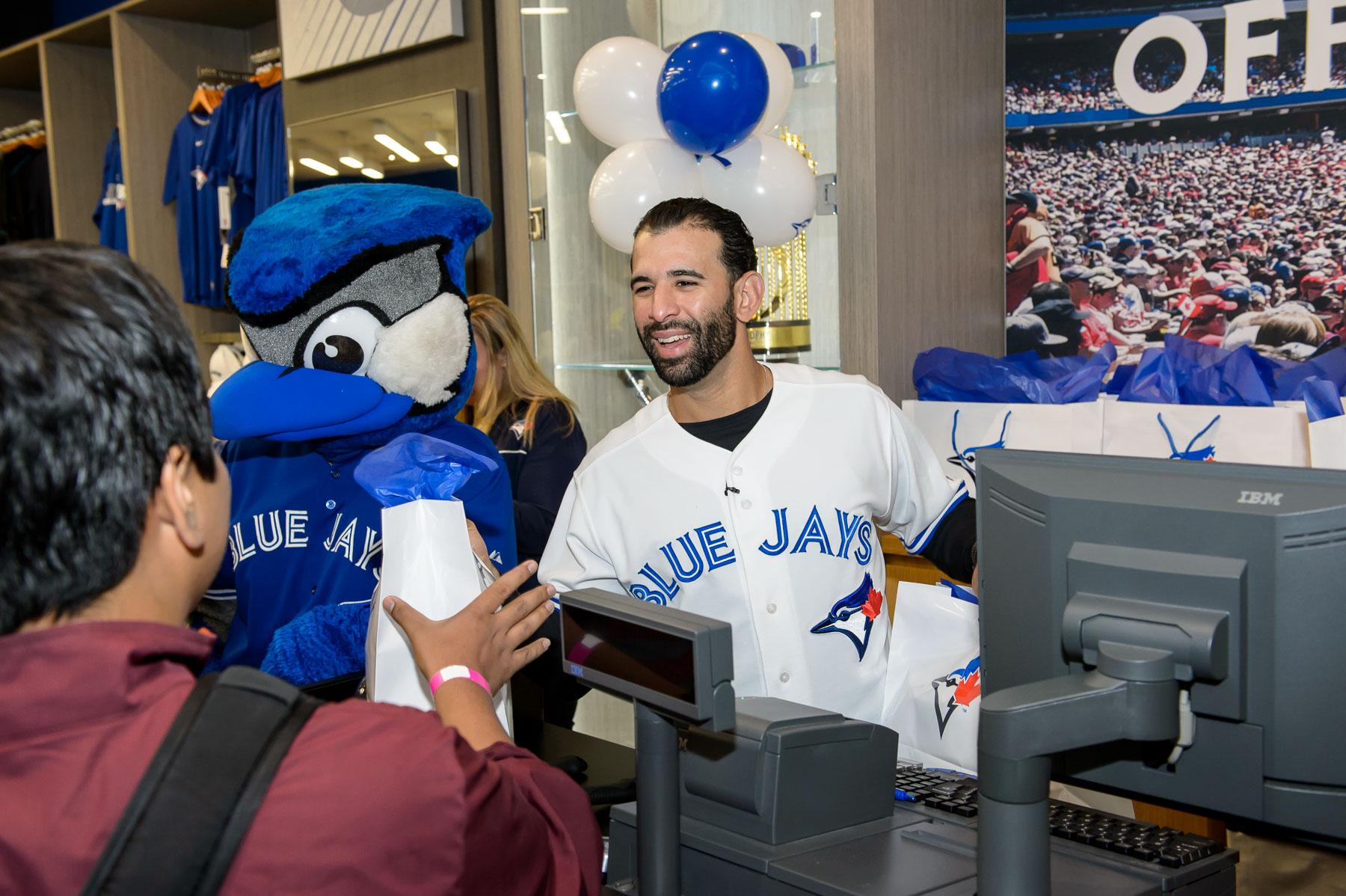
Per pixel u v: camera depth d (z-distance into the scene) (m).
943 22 2.56
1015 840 0.88
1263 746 0.89
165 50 4.34
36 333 0.60
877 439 1.80
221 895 0.59
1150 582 0.92
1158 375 2.13
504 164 3.06
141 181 4.29
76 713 0.62
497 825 0.68
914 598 1.79
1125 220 2.66
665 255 1.67
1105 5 2.62
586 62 2.29
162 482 0.66
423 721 0.68
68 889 0.57
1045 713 0.87
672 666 0.91
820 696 1.71
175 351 0.66
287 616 1.58
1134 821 1.09
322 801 0.61
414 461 1.18
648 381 2.93
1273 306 2.49
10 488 0.59
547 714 2.33
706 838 1.07
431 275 1.57
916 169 2.51
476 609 0.98
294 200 1.59
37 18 5.36
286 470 1.65
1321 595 0.86
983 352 2.77
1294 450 1.89
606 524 1.79
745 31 2.69
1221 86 2.50
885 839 1.06
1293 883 2.30
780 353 2.58
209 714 0.62
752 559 1.71
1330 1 2.35
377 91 3.30
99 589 0.64
